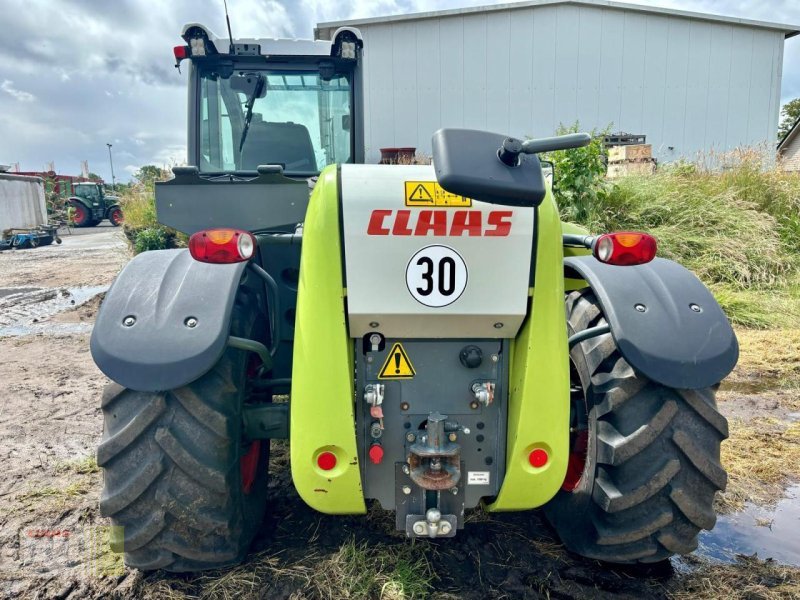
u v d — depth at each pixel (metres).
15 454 3.35
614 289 2.02
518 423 1.86
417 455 1.84
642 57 15.66
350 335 1.87
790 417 3.81
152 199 11.60
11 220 17.05
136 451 1.91
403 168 1.84
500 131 15.71
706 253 7.12
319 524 2.51
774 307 6.17
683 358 1.86
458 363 1.92
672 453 1.93
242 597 2.08
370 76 15.30
